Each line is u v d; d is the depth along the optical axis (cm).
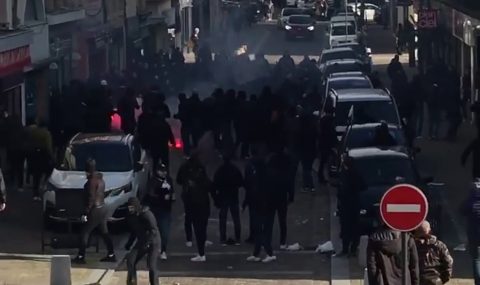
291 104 6856
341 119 6322
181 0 14638
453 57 9700
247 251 4644
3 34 6756
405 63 13112
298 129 5791
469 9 8219
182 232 5056
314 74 8969
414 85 7538
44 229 4778
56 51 8144
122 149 5188
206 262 4434
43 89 7694
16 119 5684
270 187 4384
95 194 4341
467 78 8262
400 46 13488
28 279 4038
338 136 6259
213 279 4131
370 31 18088
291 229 5050
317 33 17562
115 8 10375
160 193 4409
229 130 6731
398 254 3003
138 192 5097
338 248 4612
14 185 5912
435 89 7319
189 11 15300
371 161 4725
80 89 6762
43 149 5594
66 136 6456
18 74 6962
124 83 8550
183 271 4269
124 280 4125
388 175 4672
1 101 6681
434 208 4500
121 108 6781
